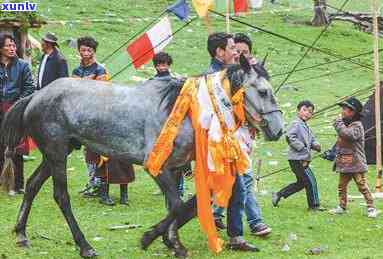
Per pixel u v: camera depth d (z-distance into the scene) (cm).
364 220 961
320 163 1342
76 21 2433
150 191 1112
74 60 1998
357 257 785
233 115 779
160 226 774
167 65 1020
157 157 758
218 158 758
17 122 809
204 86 771
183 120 768
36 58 1490
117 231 890
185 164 789
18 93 1065
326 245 841
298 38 2600
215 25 2641
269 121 791
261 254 802
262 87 791
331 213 994
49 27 2319
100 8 2683
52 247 825
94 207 1007
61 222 928
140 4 2842
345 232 901
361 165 975
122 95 780
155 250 811
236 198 809
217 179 761
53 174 795
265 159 1345
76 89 789
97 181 1057
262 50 2411
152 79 790
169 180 772
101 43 2225
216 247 769
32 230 888
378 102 1165
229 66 786
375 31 1184
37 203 1018
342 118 987
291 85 2016
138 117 770
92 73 1063
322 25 2806
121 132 773
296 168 1003
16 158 1057
